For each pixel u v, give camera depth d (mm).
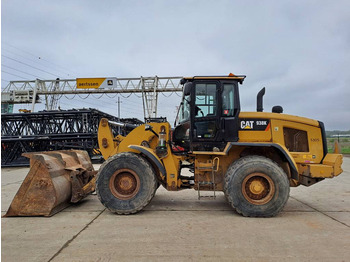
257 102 5332
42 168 4328
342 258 2740
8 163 13984
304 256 2787
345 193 6312
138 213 4492
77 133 14016
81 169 5180
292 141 4762
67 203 4957
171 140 5121
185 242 3166
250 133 4695
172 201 5434
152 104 23938
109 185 4422
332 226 3771
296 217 4250
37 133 14805
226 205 5090
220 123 4680
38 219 4129
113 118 16484
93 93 24375
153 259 2715
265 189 4266
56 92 24125
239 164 4312
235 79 4785
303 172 4629
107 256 2785
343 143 23375
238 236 3367
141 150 4512
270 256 2787
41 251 2920
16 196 4289
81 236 3375
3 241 3215
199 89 4801
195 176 4723
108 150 5168
